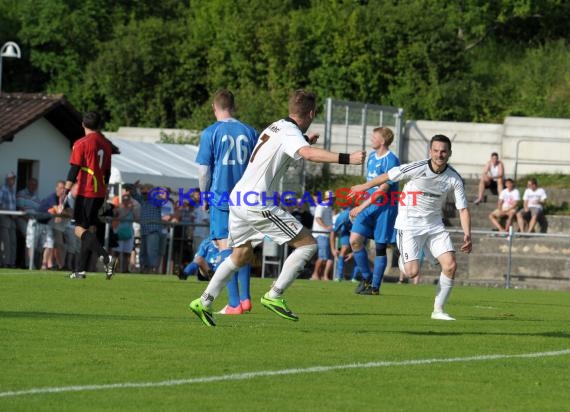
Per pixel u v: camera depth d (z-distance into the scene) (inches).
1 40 4404.5
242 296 981.8
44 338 727.7
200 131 3334.2
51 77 4372.5
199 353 676.7
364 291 1409.9
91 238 1378.0
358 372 624.1
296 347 720.3
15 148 2272.4
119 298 1104.8
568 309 1279.5
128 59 3996.1
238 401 524.7
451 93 3476.9
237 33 3811.5
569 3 3939.5
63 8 4347.9
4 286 1205.7
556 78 3661.4
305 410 508.7
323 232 2069.4
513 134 3026.6
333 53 3649.1
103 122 4232.3
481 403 543.2
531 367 673.0
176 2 4571.9
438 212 1027.3
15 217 1983.3
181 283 1423.5
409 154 3102.9
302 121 797.2
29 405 498.6
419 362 673.6
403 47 3570.4
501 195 2506.2
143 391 542.6
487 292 1713.8
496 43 3956.7
